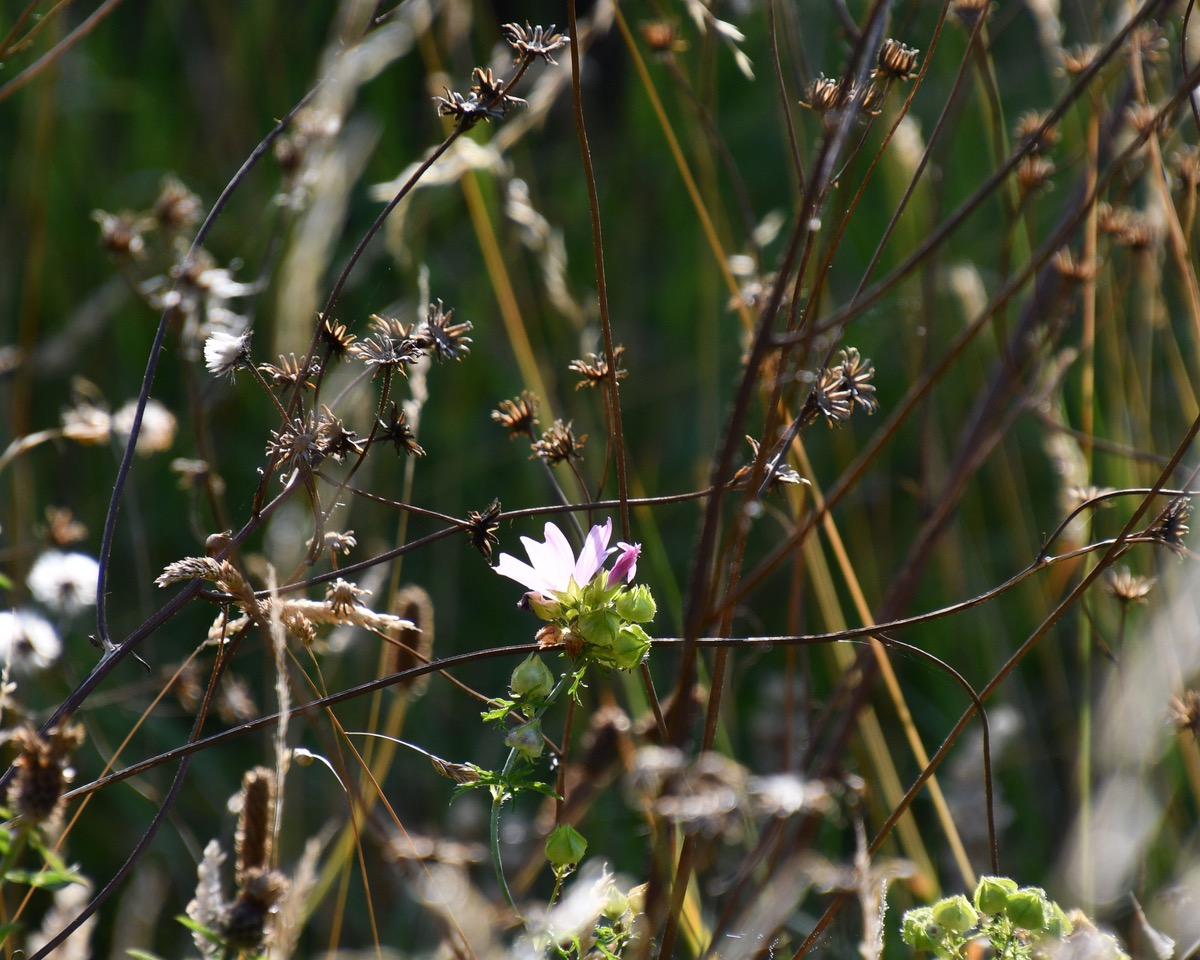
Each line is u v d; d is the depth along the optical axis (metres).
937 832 3.25
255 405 3.88
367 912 3.20
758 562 3.67
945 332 3.91
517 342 3.26
